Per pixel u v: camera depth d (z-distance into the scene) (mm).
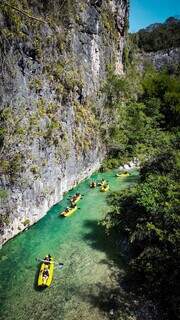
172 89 73750
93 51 49500
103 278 20484
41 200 29672
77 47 42688
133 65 82125
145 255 19297
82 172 41000
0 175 24219
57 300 18641
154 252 18938
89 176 43562
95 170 46125
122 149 51531
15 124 26219
